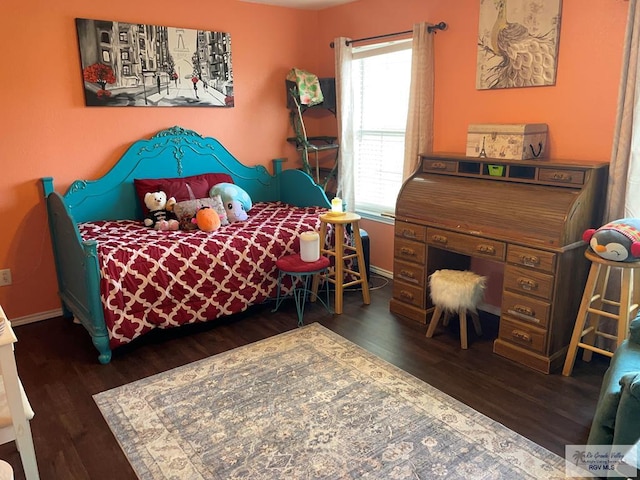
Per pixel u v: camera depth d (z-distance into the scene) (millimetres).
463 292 2789
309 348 2906
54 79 3283
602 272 2547
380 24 3848
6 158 3195
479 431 2139
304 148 4293
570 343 2615
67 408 2352
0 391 1689
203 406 2346
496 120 3178
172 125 3836
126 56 3512
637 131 2414
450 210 2957
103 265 2721
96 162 3553
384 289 3906
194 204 3494
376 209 4324
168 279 2906
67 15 3266
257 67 4184
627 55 2410
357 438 2100
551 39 2801
